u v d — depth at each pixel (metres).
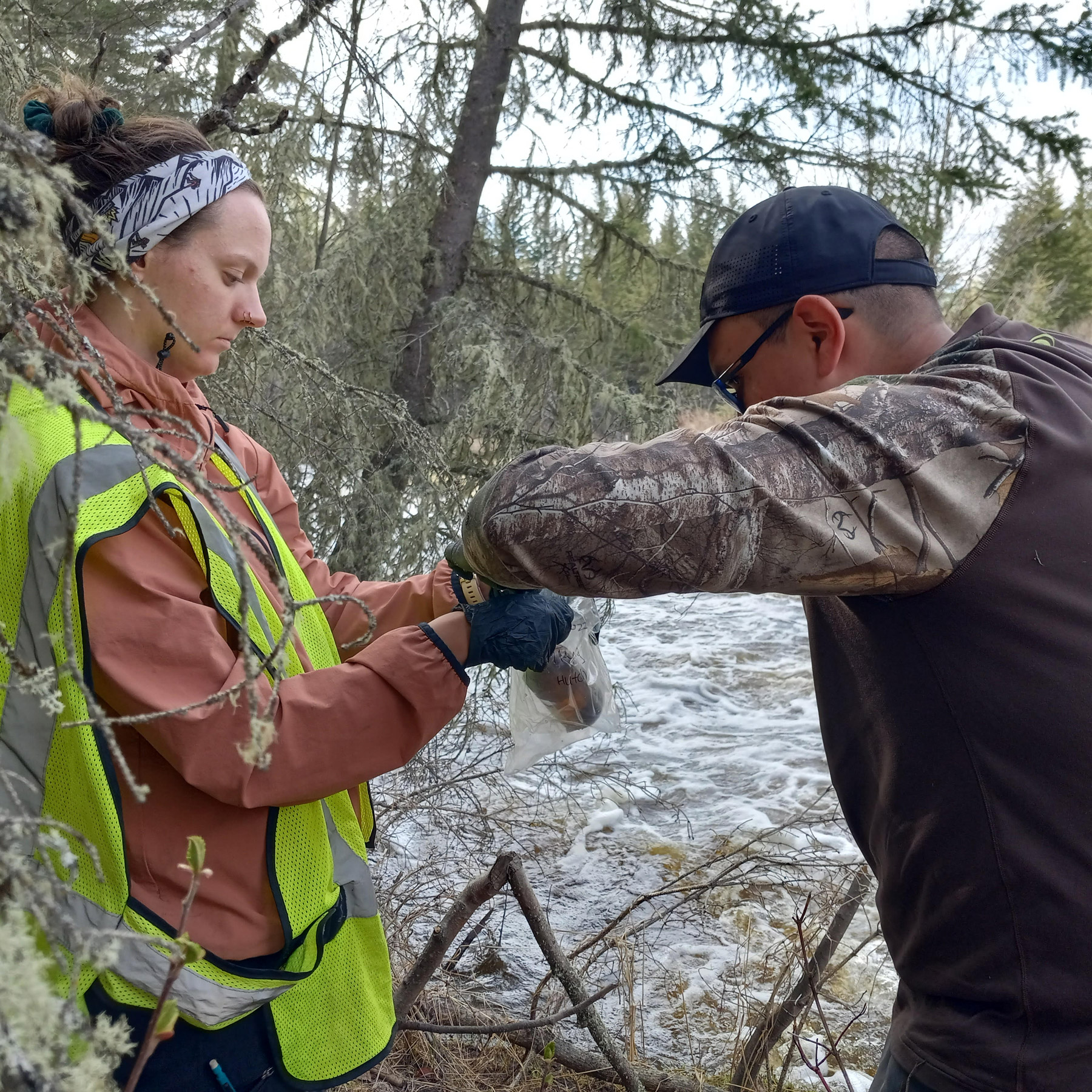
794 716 5.09
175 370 1.25
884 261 1.16
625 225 4.26
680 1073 2.33
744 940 3.01
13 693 1.03
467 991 2.53
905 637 1.04
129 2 3.62
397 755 1.13
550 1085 2.23
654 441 0.98
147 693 1.00
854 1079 2.40
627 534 0.91
